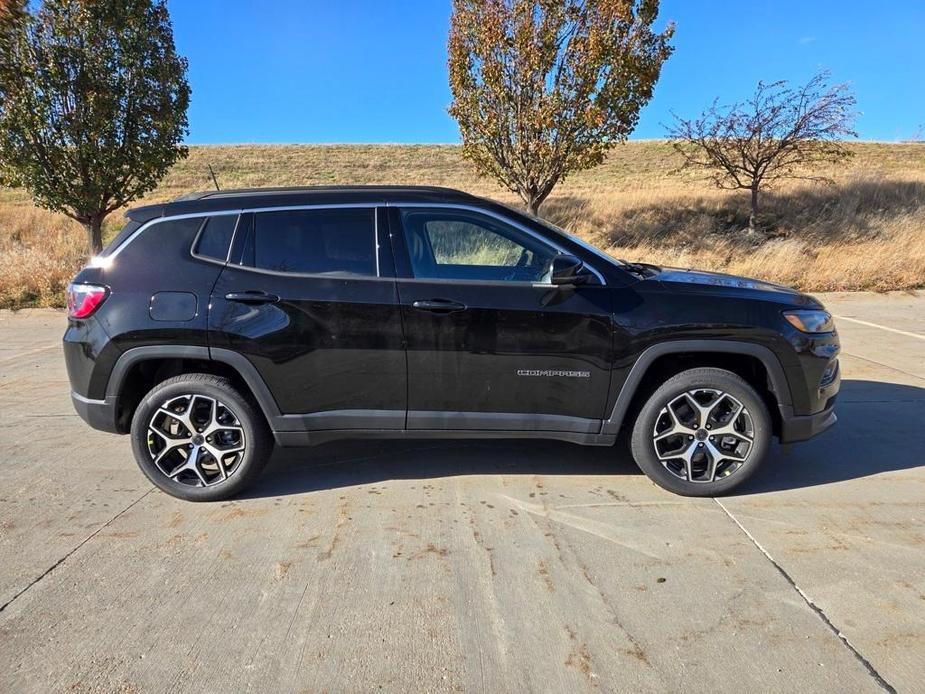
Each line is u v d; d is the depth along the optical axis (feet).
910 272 37.42
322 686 7.63
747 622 8.70
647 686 7.59
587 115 37.45
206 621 8.82
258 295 11.83
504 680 7.70
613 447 15.03
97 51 36.63
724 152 53.11
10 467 14.11
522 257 12.21
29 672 7.88
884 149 104.53
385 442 15.46
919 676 7.67
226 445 12.36
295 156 132.87
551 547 10.67
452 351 11.85
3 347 26.30
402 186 12.78
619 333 11.79
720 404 12.25
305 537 11.07
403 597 9.33
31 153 37.27
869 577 9.70
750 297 12.01
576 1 36.99
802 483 12.98
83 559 10.41
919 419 16.61
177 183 101.40
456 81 39.73
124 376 12.09
